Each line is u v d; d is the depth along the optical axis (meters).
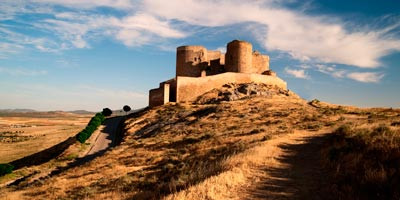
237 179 12.09
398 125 22.45
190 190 11.12
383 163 11.80
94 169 28.36
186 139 33.81
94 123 63.41
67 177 27.45
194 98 68.06
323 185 11.27
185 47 79.88
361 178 10.84
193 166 20.89
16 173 39.31
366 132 18.00
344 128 21.17
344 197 9.63
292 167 14.28
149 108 71.56
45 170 38.19
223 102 58.41
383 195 9.13
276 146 20.08
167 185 14.18
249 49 75.50
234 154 18.52
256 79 75.06
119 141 52.75
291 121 37.94
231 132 33.47
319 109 48.75
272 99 60.53
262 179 12.24
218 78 71.12
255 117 44.06
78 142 51.94
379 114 41.16
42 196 22.16
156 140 37.81
